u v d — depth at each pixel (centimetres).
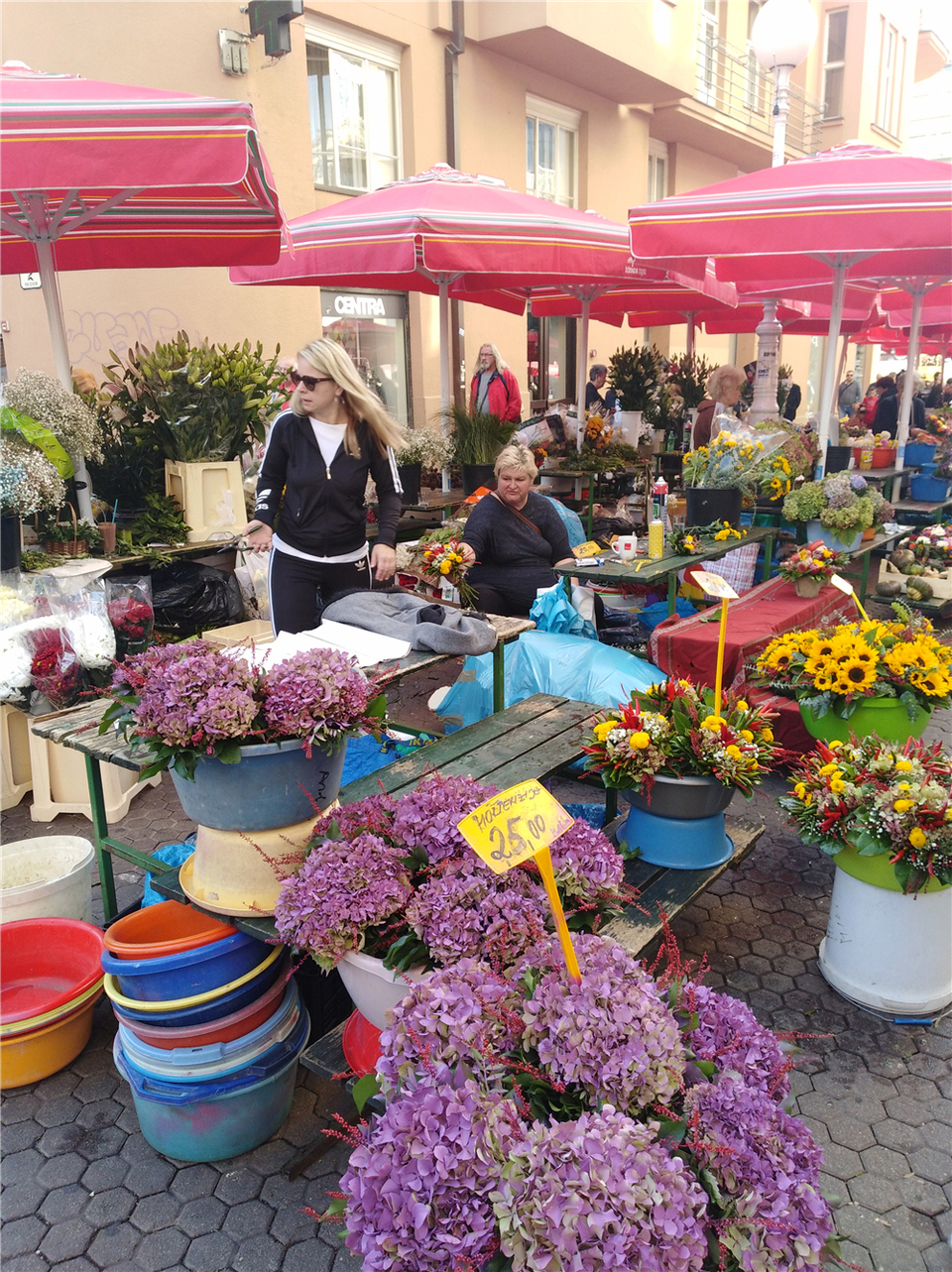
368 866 174
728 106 1437
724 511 518
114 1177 209
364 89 884
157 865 258
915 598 635
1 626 344
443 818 181
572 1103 133
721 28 1416
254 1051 206
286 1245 191
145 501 509
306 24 811
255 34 717
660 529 457
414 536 632
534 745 282
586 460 743
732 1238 123
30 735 367
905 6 1836
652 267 536
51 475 378
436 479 703
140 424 517
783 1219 126
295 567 345
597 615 510
